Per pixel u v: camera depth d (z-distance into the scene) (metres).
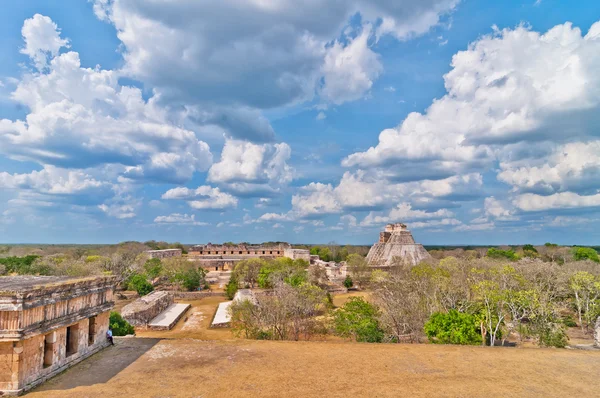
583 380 13.92
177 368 14.52
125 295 58.72
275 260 77.62
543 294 32.28
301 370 14.40
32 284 13.88
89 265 62.06
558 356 17.08
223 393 12.12
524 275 39.53
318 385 12.89
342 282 72.44
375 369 14.66
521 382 13.58
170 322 41.50
